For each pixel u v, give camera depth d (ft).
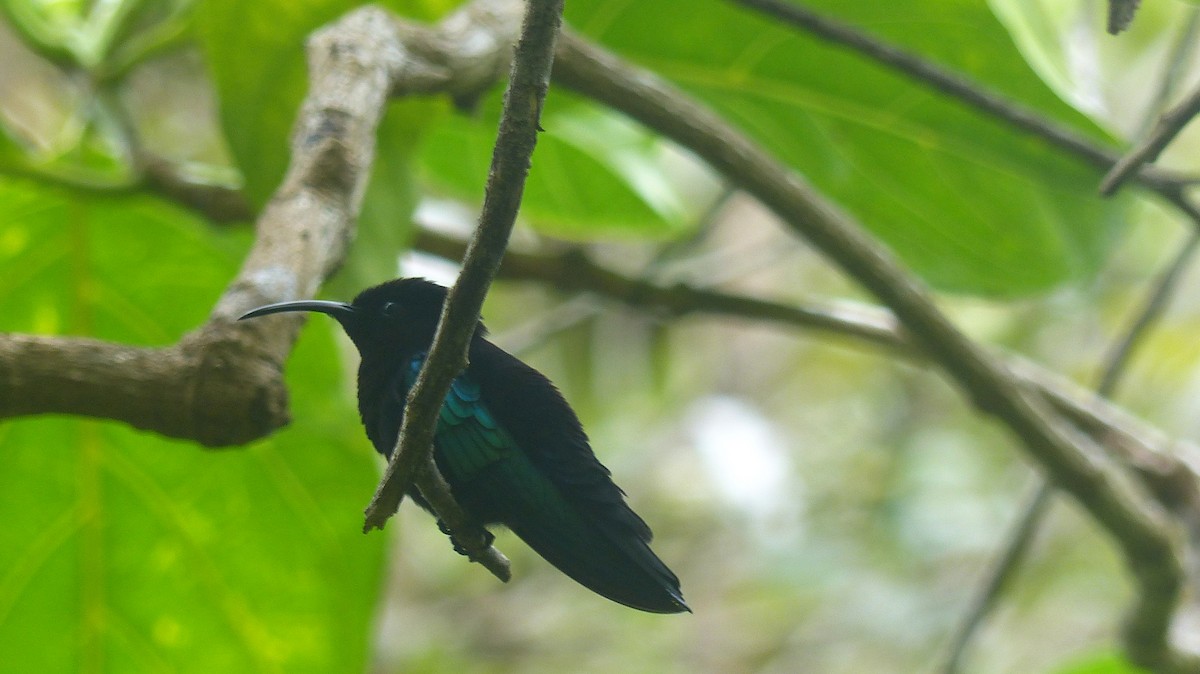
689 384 75.72
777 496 69.15
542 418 22.74
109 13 31.63
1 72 45.03
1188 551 36.35
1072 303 61.62
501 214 14.35
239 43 25.38
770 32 33.53
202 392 17.25
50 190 30.94
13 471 30.71
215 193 30.94
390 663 66.85
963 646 36.45
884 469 70.23
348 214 20.67
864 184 37.63
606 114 40.81
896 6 32.32
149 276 32.19
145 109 51.19
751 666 67.46
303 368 31.99
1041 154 34.81
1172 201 29.84
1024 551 36.58
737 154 28.32
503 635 69.77
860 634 65.62
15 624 30.78
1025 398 31.17
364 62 22.38
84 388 16.87
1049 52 31.96
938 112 34.58
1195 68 52.31
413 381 23.89
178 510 31.35
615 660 68.39
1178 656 33.32
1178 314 64.59
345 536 31.71
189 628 31.37
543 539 22.50
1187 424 62.59
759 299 36.24
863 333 36.29
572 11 33.42
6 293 31.58
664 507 71.51
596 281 35.91
